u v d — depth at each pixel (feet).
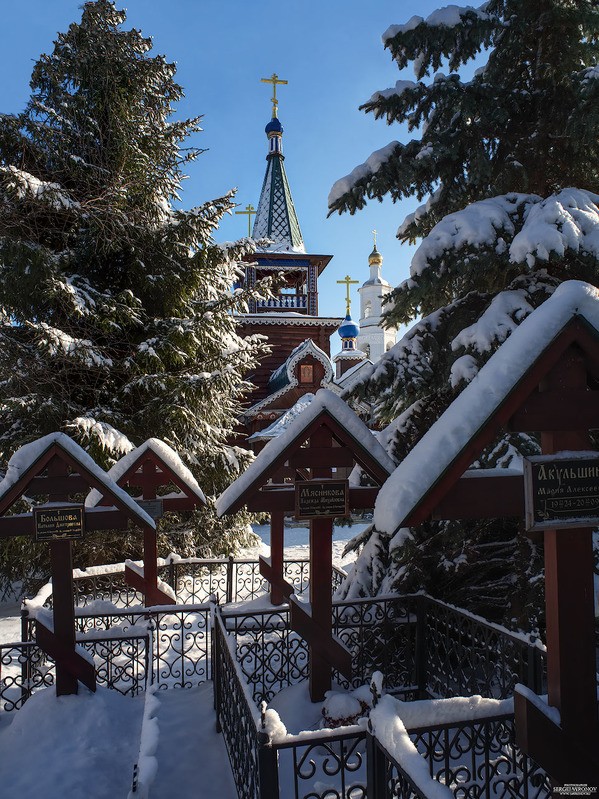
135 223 39.63
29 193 32.63
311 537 17.62
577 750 8.90
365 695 16.57
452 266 20.45
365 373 22.81
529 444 19.77
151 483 27.32
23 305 37.73
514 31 23.27
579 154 23.41
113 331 38.55
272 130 100.37
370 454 17.30
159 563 34.01
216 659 18.69
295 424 17.28
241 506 17.47
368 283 200.44
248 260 92.12
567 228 17.88
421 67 23.88
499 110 22.39
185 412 37.78
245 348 42.63
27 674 20.38
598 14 21.86
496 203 21.35
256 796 11.23
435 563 21.94
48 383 36.96
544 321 8.86
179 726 18.35
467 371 19.67
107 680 20.67
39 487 18.28
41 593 24.07
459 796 13.10
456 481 9.28
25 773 15.17
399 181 23.93
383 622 20.74
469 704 10.32
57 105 40.57
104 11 41.68
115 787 14.90
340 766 10.61
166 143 43.21
